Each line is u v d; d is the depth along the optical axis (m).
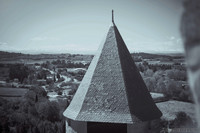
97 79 19.17
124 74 19.11
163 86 80.50
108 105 17.95
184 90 75.94
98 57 20.09
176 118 53.56
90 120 17.47
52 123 81.44
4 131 78.19
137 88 19.11
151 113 18.53
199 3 2.10
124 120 17.06
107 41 20.47
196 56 2.05
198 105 2.05
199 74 2.03
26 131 77.75
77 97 19.66
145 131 17.91
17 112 86.12
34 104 89.12
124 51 20.30
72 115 18.47
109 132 17.42
